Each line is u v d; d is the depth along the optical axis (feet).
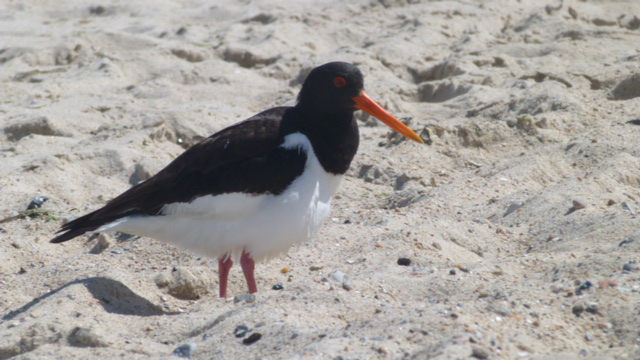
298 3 79.15
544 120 48.08
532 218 35.58
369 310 26.48
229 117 52.60
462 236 34.42
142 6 80.33
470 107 52.39
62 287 30.68
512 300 25.59
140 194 31.27
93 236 38.86
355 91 32.63
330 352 22.45
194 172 31.09
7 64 65.67
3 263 35.60
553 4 70.54
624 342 23.18
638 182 38.91
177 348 24.73
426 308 25.02
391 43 64.85
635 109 49.16
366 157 46.70
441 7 73.41
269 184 30.78
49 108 55.67
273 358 23.07
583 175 39.27
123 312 29.89
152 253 36.40
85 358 24.62
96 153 46.93
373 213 39.34
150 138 49.49
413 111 53.52
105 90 59.77
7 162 46.70
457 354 21.70
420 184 43.24
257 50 65.62
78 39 68.69
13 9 81.35
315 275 32.48
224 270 32.09
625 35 63.46
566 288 26.45
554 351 22.62
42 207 41.52
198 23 76.28
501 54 60.39
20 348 25.90
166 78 60.90
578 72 54.90
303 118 32.27
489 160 45.70
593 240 31.65
